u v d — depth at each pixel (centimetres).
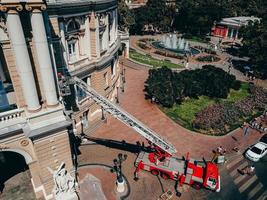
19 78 1952
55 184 2231
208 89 4484
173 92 4091
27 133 1977
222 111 3972
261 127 3606
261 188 2692
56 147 2230
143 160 2752
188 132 3528
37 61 1967
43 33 1825
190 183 2586
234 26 8875
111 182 2633
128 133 3462
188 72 4675
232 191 2636
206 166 2628
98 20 3231
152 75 4431
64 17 2742
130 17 7738
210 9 8894
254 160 3041
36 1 1678
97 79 3538
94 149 3130
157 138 2612
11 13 1642
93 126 3572
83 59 3266
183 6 9638
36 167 2303
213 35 9712
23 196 2452
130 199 2455
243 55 7081
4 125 1986
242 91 4869
